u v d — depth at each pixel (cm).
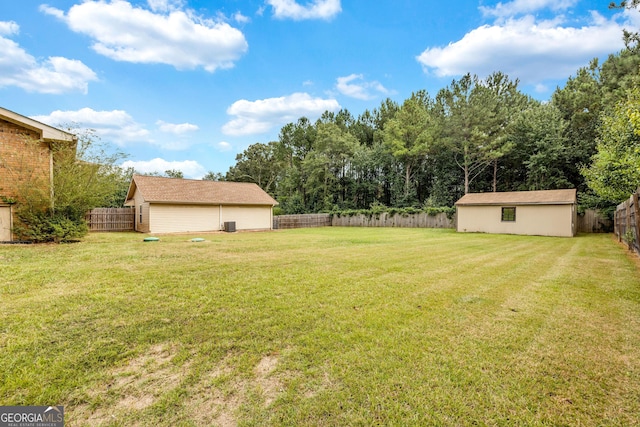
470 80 2506
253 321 329
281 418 185
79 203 950
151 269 570
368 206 3100
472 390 215
